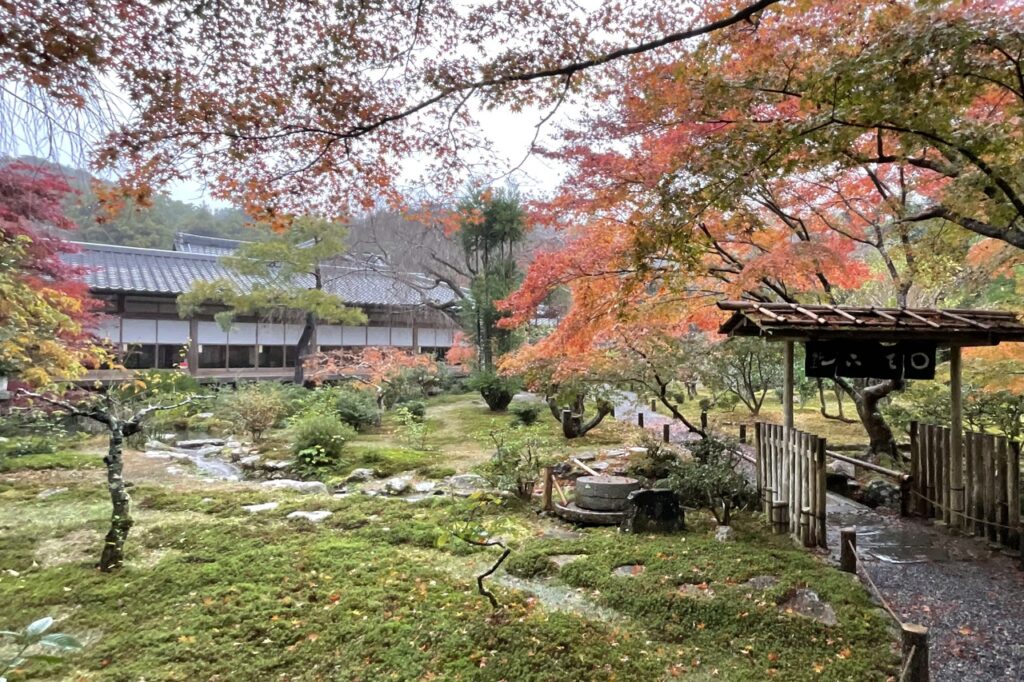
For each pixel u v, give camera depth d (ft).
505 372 36.47
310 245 63.21
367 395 49.11
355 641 12.25
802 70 14.21
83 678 11.03
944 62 11.01
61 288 33.78
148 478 29.22
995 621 14.16
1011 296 26.71
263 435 42.52
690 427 27.45
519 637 12.28
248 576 15.46
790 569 15.74
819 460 17.99
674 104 16.26
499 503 22.71
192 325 66.18
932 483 22.45
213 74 11.10
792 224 25.30
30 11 9.00
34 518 21.43
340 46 11.42
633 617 13.66
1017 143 11.98
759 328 18.97
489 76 12.83
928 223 21.44
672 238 14.49
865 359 19.44
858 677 11.20
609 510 21.22
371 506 22.48
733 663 11.75
